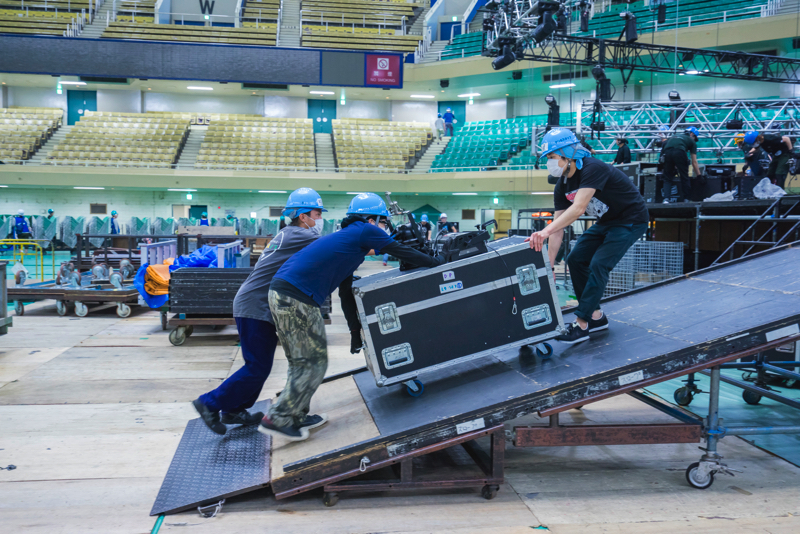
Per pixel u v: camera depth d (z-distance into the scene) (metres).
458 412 2.58
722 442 3.39
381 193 23.06
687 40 18.42
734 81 21.22
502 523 2.38
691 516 2.45
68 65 21.48
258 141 24.45
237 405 3.13
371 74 22.84
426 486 2.58
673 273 6.93
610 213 3.21
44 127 23.92
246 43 25.62
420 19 29.30
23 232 19.45
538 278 2.99
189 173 22.23
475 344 2.89
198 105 26.73
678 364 2.66
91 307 8.99
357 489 2.54
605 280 3.15
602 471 2.98
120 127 24.27
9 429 3.45
